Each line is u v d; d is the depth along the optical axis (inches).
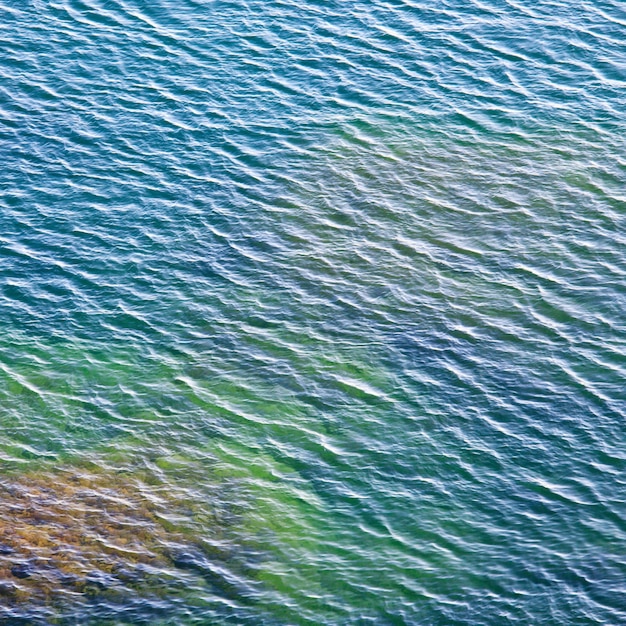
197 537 1251.2
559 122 2038.6
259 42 2237.9
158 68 2161.7
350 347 1563.7
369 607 1169.4
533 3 2340.1
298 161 1957.4
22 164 1909.4
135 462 1359.5
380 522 1278.3
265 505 1301.7
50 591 1167.0
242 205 1857.8
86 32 2258.9
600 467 1341.0
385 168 1946.4
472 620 1152.2
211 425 1425.9
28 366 1518.2
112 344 1566.2
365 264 1733.5
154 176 1904.5
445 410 1441.9
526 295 1649.9
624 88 2110.0
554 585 1188.5
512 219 1819.6
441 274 1705.2
